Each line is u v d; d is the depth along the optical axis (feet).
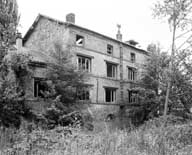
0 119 40.42
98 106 67.87
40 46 69.10
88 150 21.93
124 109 75.87
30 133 33.65
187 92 49.93
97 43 71.15
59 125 40.78
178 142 27.30
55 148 24.95
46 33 67.87
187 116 55.11
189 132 31.32
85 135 29.30
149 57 68.74
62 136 29.71
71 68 51.24
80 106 53.57
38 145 27.30
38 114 44.68
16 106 43.11
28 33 74.69
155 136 26.18
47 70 51.57
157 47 68.64
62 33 63.05
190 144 26.89
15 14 41.68
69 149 22.36
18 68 47.06
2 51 39.45
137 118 69.62
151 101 64.13
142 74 69.36
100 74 70.69
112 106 72.54
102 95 70.44
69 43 59.57
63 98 49.90
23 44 77.41
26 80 50.42
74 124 40.83
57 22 63.87
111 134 25.90
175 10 31.19
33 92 52.90
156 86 65.00
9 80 42.27
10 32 39.73
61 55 52.16
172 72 36.14
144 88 67.41
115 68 77.87
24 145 27.14
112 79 75.05
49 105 47.73
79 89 52.49
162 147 23.08
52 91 48.21
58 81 49.55
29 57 50.29
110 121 66.33
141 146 23.12
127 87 79.77
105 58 73.36
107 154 20.45
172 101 55.01
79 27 64.44
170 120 42.98
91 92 66.33
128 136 25.71
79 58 65.21
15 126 42.06
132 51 85.25
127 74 81.46
